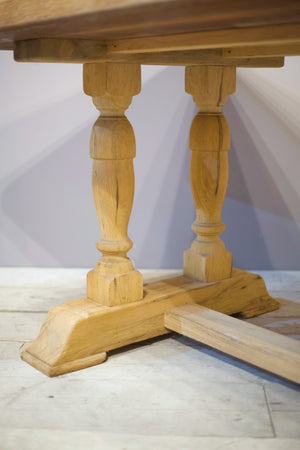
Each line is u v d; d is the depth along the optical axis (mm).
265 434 1090
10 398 1230
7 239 2289
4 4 1002
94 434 1091
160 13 719
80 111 2172
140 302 1486
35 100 2176
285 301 1869
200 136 1652
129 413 1170
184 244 2248
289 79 2082
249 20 761
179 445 1052
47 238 2281
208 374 1354
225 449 1038
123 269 1465
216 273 1683
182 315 1497
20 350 1479
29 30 981
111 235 1483
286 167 2152
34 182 2238
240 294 1729
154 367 1391
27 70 2154
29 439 1074
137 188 2213
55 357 1351
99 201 1468
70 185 2230
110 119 1438
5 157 2223
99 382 1308
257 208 2193
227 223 2213
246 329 1405
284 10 679
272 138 2133
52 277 2160
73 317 1386
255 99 2107
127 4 708
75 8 804
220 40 1029
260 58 1644
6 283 2078
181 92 2129
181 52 1462
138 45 1209
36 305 1835
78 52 1233
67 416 1158
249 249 2232
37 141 2205
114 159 1433
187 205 2213
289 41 966
